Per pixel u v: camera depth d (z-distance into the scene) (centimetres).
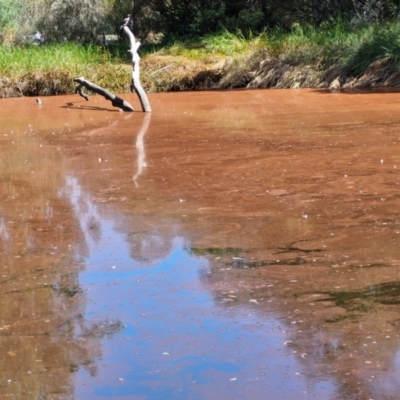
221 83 2450
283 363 416
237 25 2836
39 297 539
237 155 1088
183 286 550
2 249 664
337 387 386
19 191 902
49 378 411
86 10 3031
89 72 2420
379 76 2159
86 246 662
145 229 709
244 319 481
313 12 2864
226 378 403
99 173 993
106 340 458
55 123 1600
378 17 2656
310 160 1020
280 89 2284
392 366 405
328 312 486
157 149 1177
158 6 2978
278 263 593
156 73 2462
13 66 2427
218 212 760
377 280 542
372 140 1171
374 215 724
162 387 396
